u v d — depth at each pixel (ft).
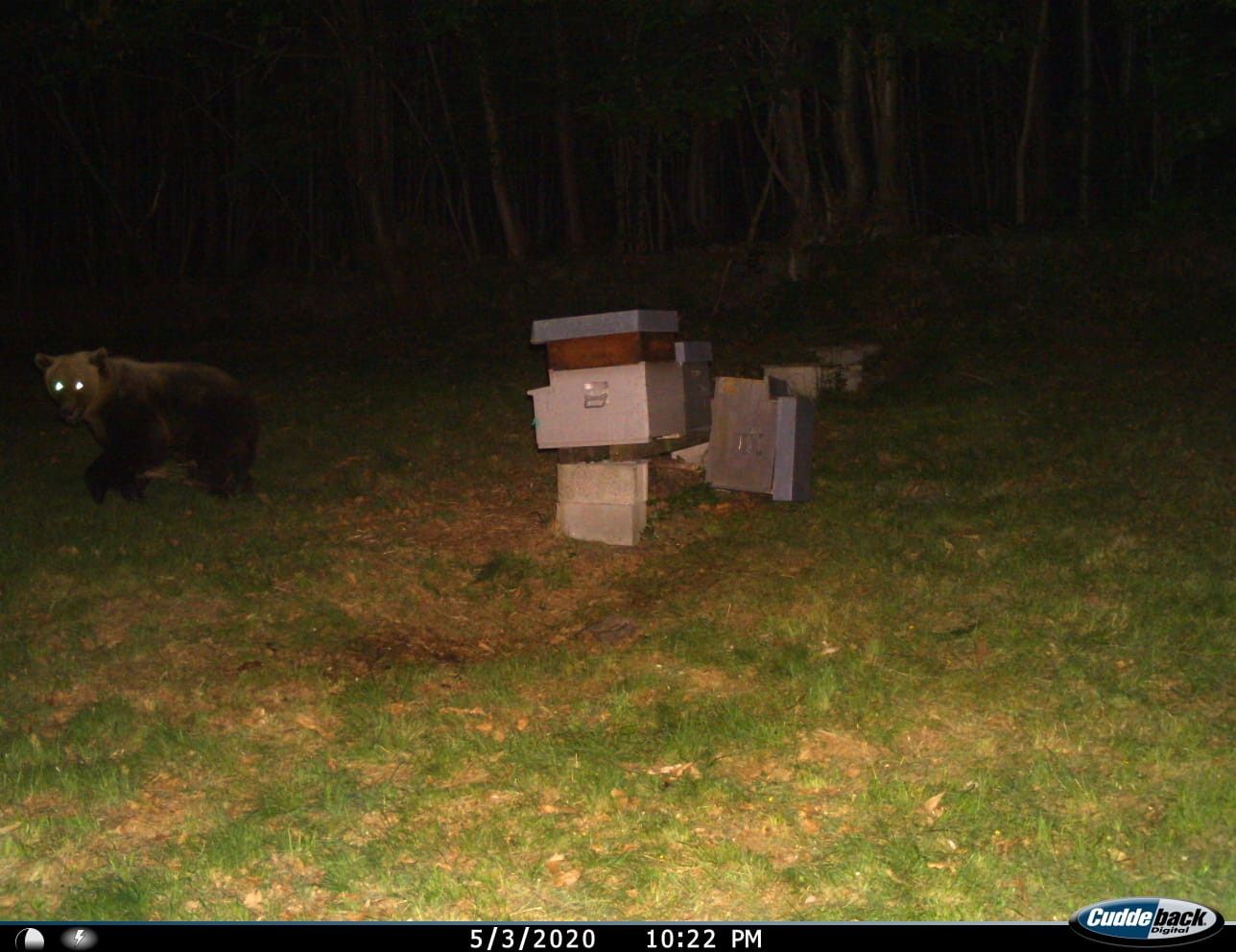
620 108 57.82
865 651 22.45
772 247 58.80
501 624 25.81
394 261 64.28
